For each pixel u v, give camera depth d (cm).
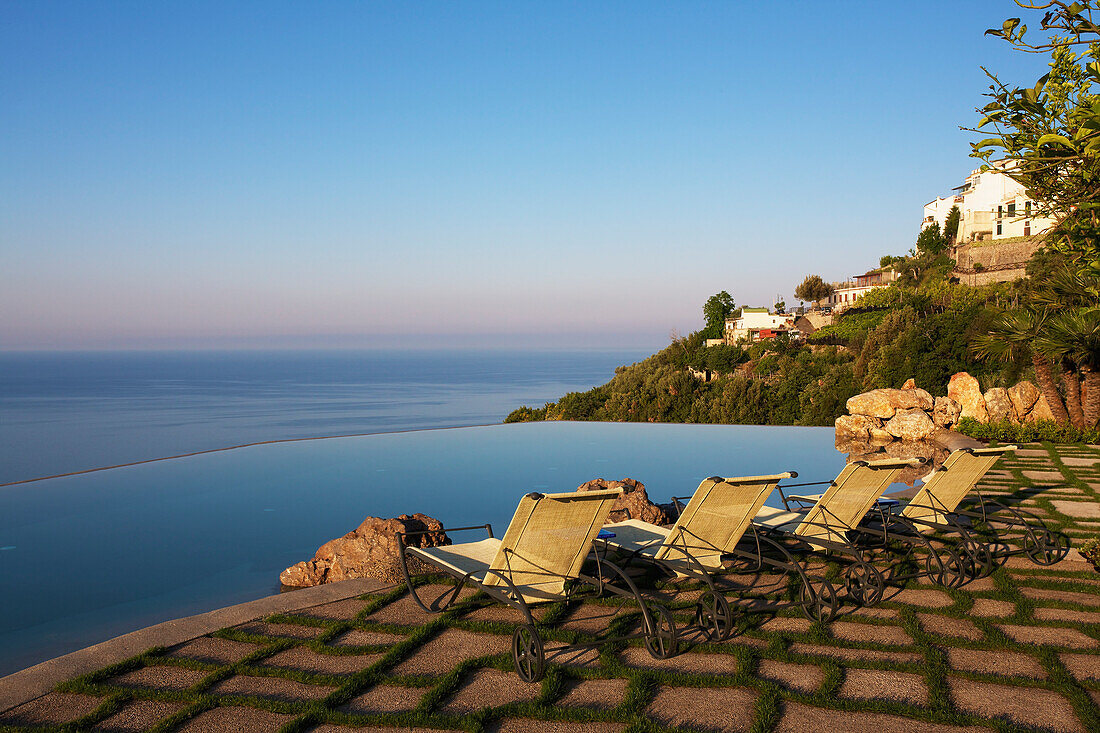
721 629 402
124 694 322
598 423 1812
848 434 1506
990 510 724
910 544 587
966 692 330
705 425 1777
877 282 6700
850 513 521
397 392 14762
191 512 853
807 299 8025
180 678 342
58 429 6481
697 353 4650
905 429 1436
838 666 355
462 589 471
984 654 373
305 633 396
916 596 468
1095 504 758
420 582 482
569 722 304
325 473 1129
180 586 576
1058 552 545
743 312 7356
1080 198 329
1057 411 1380
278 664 358
